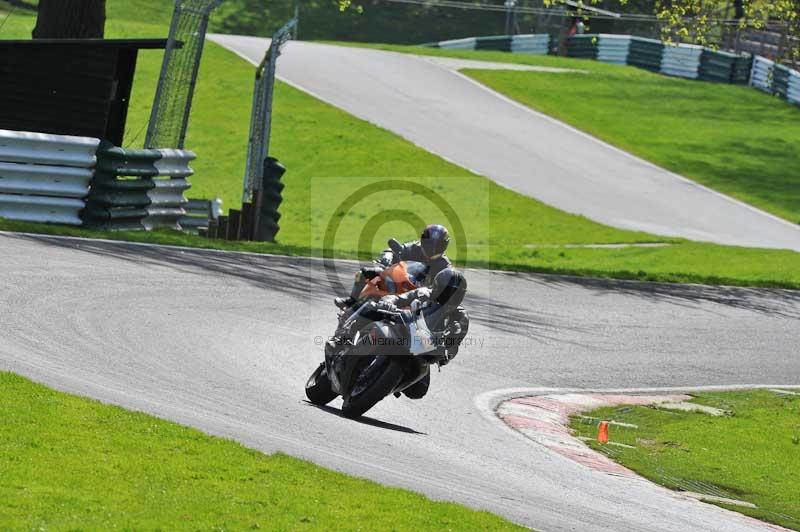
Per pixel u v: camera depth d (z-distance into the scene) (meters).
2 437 23.41
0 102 77.62
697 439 42.12
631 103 198.00
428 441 32.31
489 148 155.88
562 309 68.12
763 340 66.50
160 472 22.83
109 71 78.44
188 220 83.88
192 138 148.25
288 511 21.58
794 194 152.75
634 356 56.34
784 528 30.56
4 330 35.62
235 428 28.16
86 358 33.97
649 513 28.17
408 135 155.88
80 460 22.77
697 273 101.00
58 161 64.25
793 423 46.72
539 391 45.34
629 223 128.25
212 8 82.81
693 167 161.88
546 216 127.38
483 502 25.34
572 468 32.84
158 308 45.34
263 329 45.59
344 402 33.66
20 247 53.75
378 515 22.03
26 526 18.73
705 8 116.25
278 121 154.88
